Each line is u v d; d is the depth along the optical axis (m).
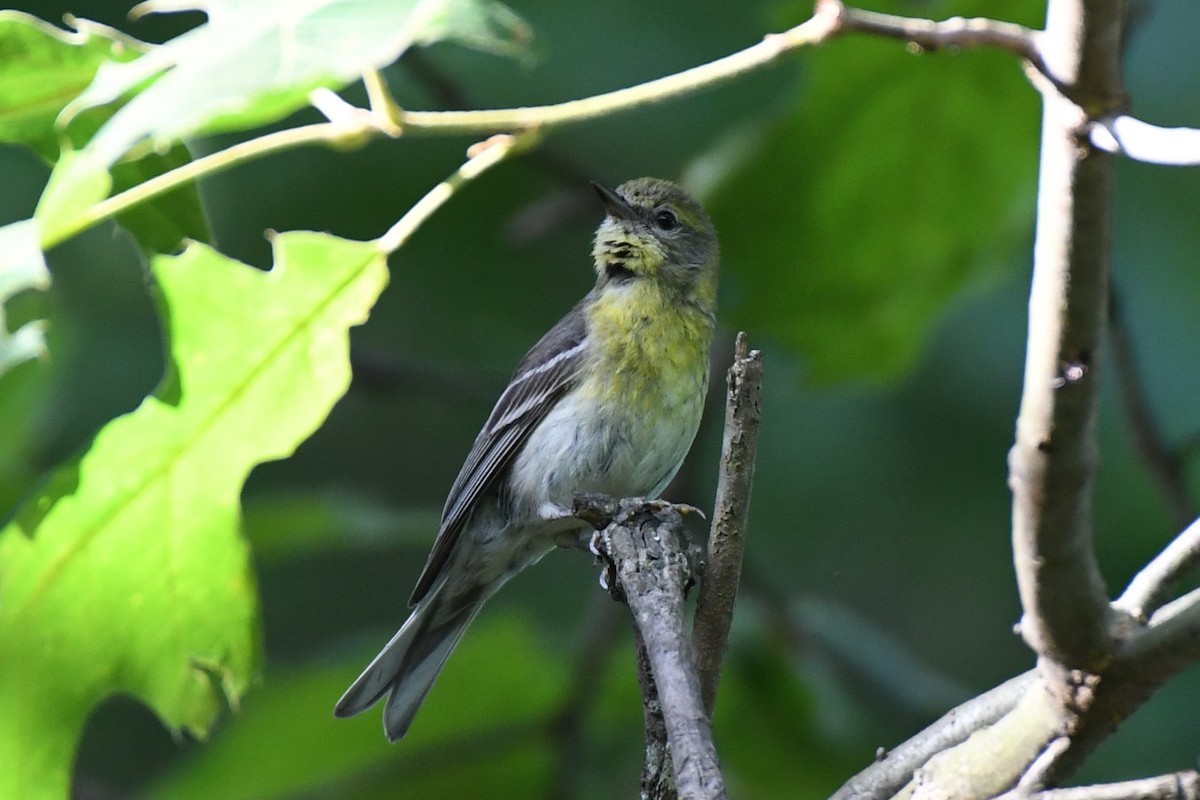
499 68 11.12
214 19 4.54
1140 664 5.83
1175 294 11.24
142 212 6.41
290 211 11.95
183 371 5.87
